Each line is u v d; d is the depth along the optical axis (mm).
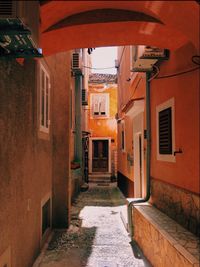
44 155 6164
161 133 5684
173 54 4875
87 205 10758
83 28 3732
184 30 3410
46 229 6641
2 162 3309
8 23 2455
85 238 6660
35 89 5117
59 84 7555
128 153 11188
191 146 4137
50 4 3062
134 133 9188
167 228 4457
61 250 5844
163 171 5598
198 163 3891
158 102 5902
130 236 6664
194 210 4059
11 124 3676
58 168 7500
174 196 4922
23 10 2326
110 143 20562
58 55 7559
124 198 12234
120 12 3619
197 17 2998
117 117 15289
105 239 6590
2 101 3309
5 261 3422
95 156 20922
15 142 3861
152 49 5039
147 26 3773
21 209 4176
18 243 4016
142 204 6555
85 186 14922
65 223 7445
